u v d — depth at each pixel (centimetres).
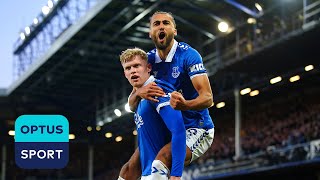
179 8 3556
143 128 535
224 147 4325
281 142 3700
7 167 6191
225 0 3316
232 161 3641
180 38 4025
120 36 4028
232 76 3894
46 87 5175
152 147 530
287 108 4269
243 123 4631
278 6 3170
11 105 5631
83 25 3888
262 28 3334
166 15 537
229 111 4812
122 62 535
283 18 3156
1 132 5859
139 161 559
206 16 3656
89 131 5650
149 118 532
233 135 4609
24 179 6144
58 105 5575
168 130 534
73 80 4969
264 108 4500
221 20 3516
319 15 2992
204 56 3975
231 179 3931
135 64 527
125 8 3581
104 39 4131
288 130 3834
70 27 4059
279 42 3102
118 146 6216
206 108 530
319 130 3375
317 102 4053
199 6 3525
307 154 3081
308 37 2994
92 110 5609
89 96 5394
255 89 4172
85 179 6141
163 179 511
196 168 3969
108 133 5597
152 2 3503
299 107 4125
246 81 3988
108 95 5184
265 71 3694
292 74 3750
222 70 3656
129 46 4225
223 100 4416
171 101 506
